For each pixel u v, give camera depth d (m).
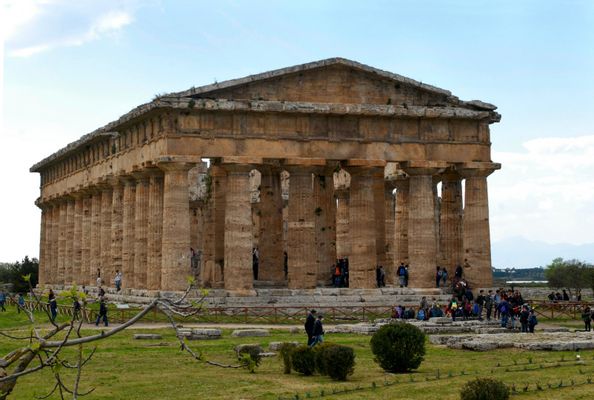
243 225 70.44
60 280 106.19
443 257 82.19
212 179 80.19
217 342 51.56
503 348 48.41
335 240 86.69
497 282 96.00
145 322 62.12
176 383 37.94
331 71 74.00
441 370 40.59
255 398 34.22
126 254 79.12
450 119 76.56
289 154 72.06
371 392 34.91
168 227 69.38
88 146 94.31
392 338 40.53
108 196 88.06
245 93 71.62
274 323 63.53
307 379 38.91
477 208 76.94
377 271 78.81
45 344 18.09
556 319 69.06
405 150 75.19
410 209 76.00
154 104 69.12
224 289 70.62
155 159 70.62
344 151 73.62
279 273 80.44
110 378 39.41
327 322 64.94
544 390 34.22
